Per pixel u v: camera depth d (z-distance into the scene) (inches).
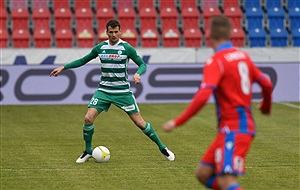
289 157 1270.9
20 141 1483.8
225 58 752.3
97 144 1439.5
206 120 1815.9
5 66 2143.2
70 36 2429.9
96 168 1168.2
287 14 2588.6
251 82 783.1
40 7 2559.1
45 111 2016.5
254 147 1385.3
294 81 2229.3
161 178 1083.3
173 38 2450.8
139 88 2178.9
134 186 1025.5
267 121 1802.4
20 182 1057.5
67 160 1247.5
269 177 1090.7
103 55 1211.9
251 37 2512.3
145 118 1855.3
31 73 2156.7
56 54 2191.2
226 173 743.7
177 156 1286.9
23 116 1910.7
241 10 2576.3
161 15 2513.5
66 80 2169.0
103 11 2501.2
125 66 1213.1
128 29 2459.4
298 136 1546.5
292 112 1988.2
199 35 2468.0
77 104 2172.7
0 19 2465.6
